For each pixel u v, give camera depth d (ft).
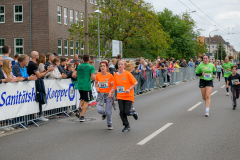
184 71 94.12
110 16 118.01
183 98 50.49
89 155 19.16
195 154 19.04
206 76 33.96
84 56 31.73
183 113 35.55
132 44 123.65
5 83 26.55
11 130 27.73
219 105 42.04
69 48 124.26
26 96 29.19
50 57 35.42
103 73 28.09
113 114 36.06
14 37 114.52
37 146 21.71
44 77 33.88
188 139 22.97
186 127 27.50
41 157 18.95
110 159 18.25
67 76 36.27
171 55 187.83
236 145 21.17
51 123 31.01
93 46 117.50
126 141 22.65
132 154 19.20
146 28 117.70
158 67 71.56
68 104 35.96
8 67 27.84
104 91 27.96
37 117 31.07
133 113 27.96
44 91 30.94
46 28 111.14
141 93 59.52
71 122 31.45
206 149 20.17
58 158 18.67
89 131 26.66
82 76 31.78
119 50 86.94
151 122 30.17
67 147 21.25
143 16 120.06
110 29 115.55
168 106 41.45
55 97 33.55
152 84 65.51
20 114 28.45
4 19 115.44
